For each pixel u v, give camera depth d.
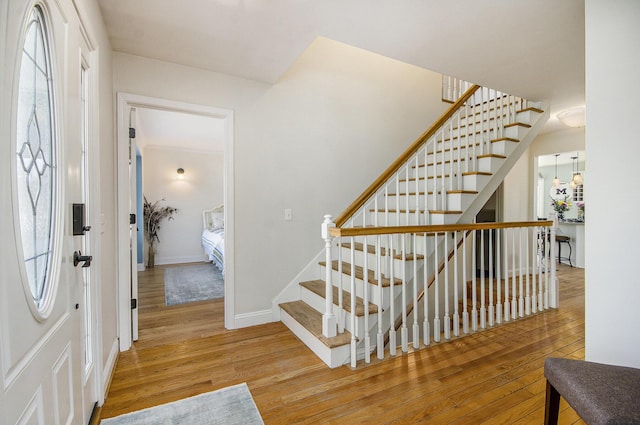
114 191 2.39
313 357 2.34
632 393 1.14
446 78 4.33
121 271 2.42
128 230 2.47
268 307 3.05
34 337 0.91
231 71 2.77
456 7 1.86
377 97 3.69
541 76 2.86
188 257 6.52
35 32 1.02
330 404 1.78
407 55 2.46
